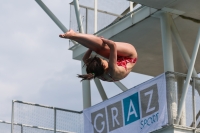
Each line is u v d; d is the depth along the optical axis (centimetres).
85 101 4575
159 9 3894
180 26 4181
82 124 4159
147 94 3578
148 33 4281
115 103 3803
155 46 4500
